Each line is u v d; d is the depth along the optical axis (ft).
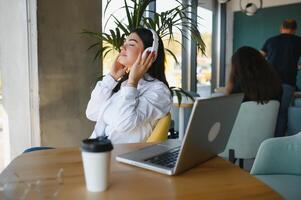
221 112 3.51
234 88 8.07
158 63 5.75
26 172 3.42
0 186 3.01
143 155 3.93
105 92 5.90
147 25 8.27
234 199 2.86
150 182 3.20
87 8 8.58
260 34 19.88
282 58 14.32
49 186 3.04
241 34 20.75
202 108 3.09
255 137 8.10
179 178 3.33
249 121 7.96
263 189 3.08
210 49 20.18
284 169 5.77
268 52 14.62
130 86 5.08
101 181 2.93
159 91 5.35
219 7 20.47
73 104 8.52
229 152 8.24
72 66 8.38
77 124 8.65
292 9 18.52
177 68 16.34
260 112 7.91
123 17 8.83
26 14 7.70
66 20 8.14
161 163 3.63
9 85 8.25
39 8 7.58
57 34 7.99
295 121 12.34
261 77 7.81
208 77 20.04
